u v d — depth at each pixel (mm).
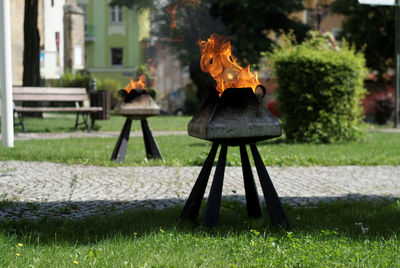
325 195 6051
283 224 4230
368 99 25547
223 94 4023
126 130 8438
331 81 12820
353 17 35375
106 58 51531
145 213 4629
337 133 13219
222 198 5617
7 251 3301
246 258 3256
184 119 24719
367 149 11414
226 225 4266
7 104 10180
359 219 4562
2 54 10070
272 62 13570
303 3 33469
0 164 8242
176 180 6887
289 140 13367
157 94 33531
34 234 3777
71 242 3621
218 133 4000
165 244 3561
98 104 20766
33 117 20688
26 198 5535
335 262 3180
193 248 3465
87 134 14836
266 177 4352
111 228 4039
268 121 4094
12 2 26609
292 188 6523
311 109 12859
